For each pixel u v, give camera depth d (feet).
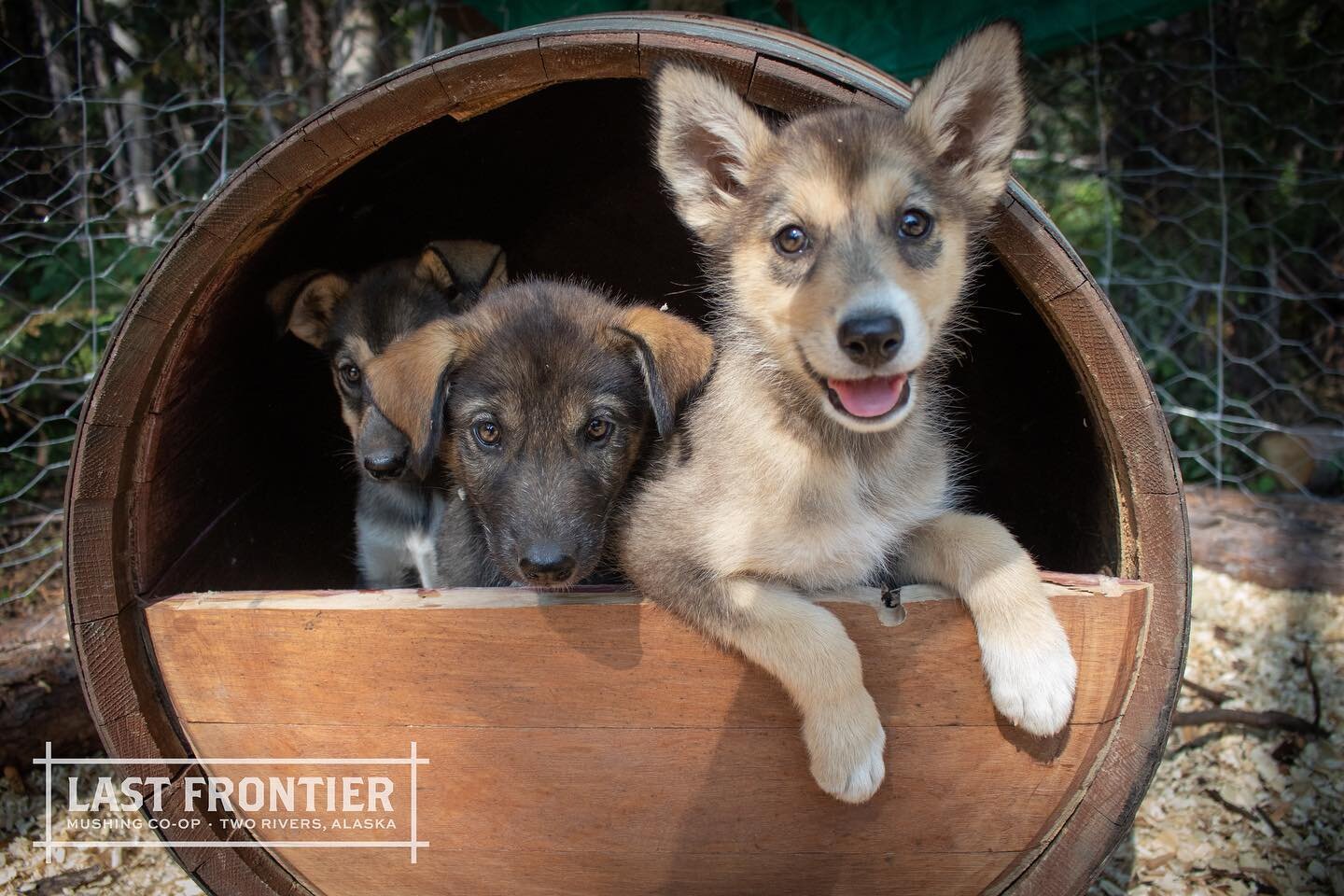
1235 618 3.64
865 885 2.06
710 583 2.01
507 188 3.12
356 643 1.99
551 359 2.22
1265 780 2.85
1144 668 2.01
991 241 2.03
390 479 2.58
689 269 3.26
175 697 2.07
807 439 2.08
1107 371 1.98
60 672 2.94
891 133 2.12
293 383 3.00
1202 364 5.03
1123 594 1.95
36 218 4.19
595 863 2.07
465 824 2.06
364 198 3.00
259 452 2.83
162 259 2.02
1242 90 4.82
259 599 2.03
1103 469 2.18
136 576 2.11
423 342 2.31
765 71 1.99
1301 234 4.90
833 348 1.94
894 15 3.81
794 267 2.07
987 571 1.99
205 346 2.35
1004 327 2.68
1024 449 2.74
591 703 1.99
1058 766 2.00
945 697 1.98
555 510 2.10
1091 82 5.01
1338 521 3.94
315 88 4.84
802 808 2.01
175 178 4.59
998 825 2.03
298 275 2.84
